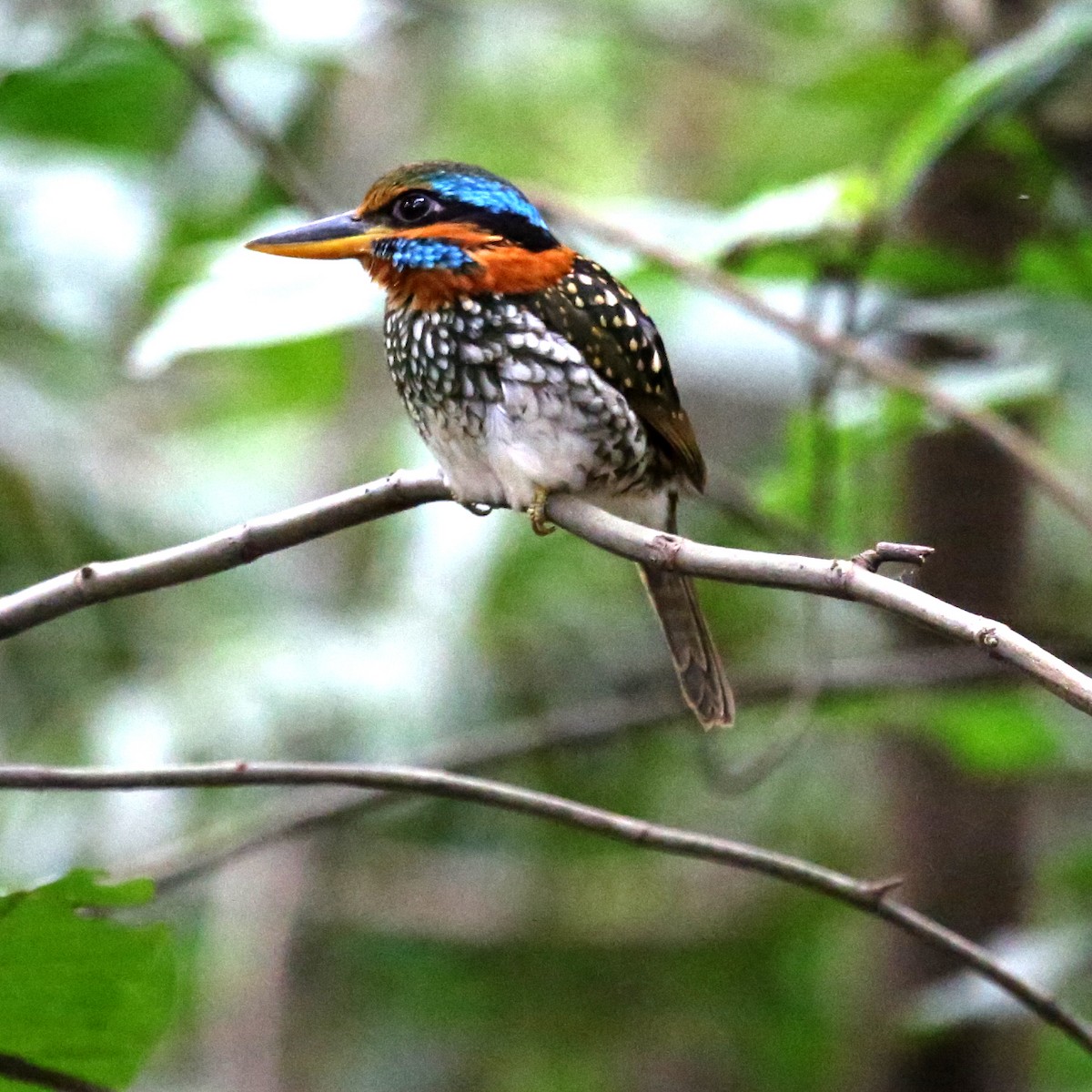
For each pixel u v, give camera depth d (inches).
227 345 298.8
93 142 428.8
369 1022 546.3
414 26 483.2
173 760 451.5
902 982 425.1
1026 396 316.2
